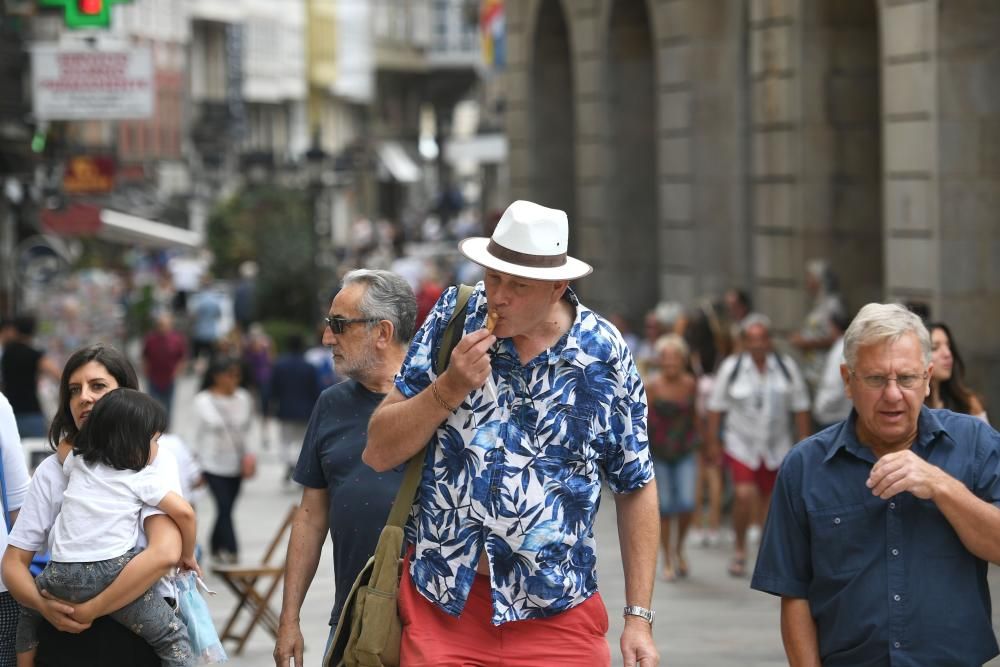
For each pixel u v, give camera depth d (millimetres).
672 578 39062
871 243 57000
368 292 18000
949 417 15102
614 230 76938
